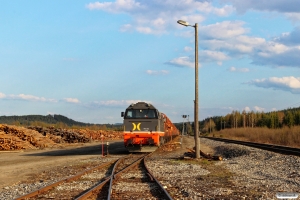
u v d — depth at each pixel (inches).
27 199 388.8
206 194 416.8
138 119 1101.7
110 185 450.6
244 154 1057.5
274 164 740.0
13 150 1362.0
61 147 1563.7
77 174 571.8
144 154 1083.3
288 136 1720.0
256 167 702.5
